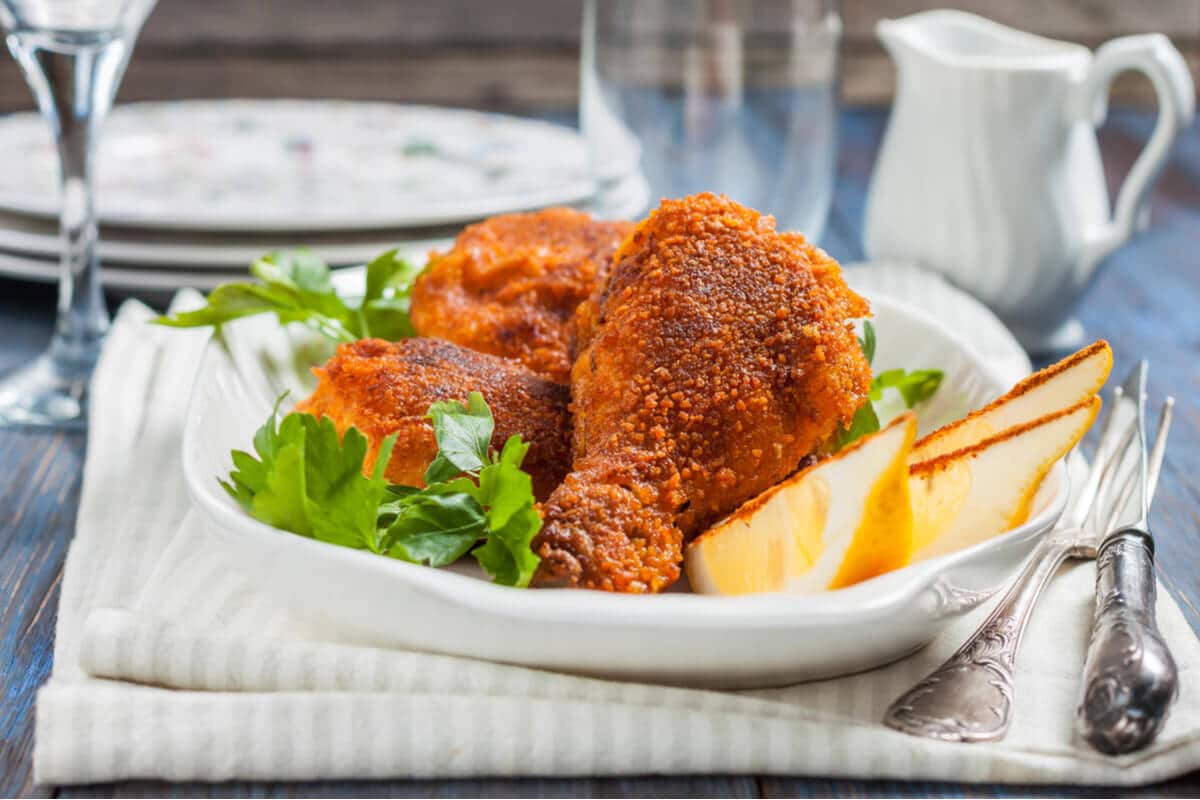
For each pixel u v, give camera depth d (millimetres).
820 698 650
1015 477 681
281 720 631
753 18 1030
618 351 698
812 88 1042
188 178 1082
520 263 820
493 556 643
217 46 1747
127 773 627
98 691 638
